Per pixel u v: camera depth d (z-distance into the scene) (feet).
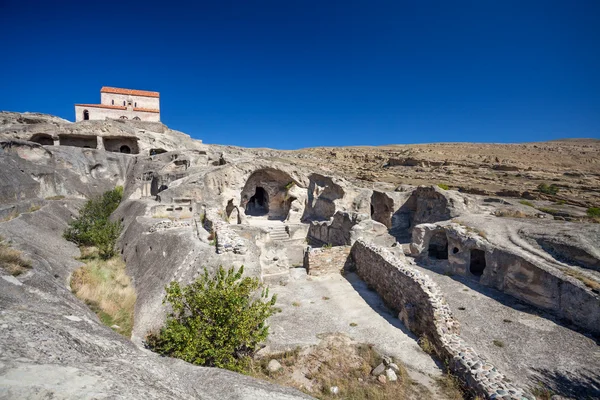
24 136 98.68
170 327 23.75
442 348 28.58
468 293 45.21
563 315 37.19
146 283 38.52
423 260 58.95
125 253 52.19
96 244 52.31
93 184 89.45
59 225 59.88
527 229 51.83
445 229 56.03
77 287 35.94
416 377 26.58
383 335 33.19
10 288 21.42
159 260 41.65
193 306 25.26
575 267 41.14
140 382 10.43
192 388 13.41
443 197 72.79
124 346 15.29
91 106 151.84
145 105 171.53
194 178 75.41
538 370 28.32
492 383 22.74
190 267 35.14
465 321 37.27
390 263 40.70
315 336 32.55
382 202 89.15
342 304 40.57
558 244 44.80
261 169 88.53
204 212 61.57
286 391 16.28
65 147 88.63
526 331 34.83
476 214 69.05
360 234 60.03
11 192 60.49
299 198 92.27
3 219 49.70
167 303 31.32
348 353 29.73
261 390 15.31
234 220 83.30
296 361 28.45
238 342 24.77
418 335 33.04
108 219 73.82
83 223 58.08
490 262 47.26
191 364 19.83
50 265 37.37
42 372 9.03
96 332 16.20
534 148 297.53
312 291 44.55
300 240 80.18
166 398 9.92
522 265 42.63
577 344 32.27
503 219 60.64
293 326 34.68
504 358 30.09
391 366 27.37
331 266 51.62
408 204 86.48
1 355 9.39
